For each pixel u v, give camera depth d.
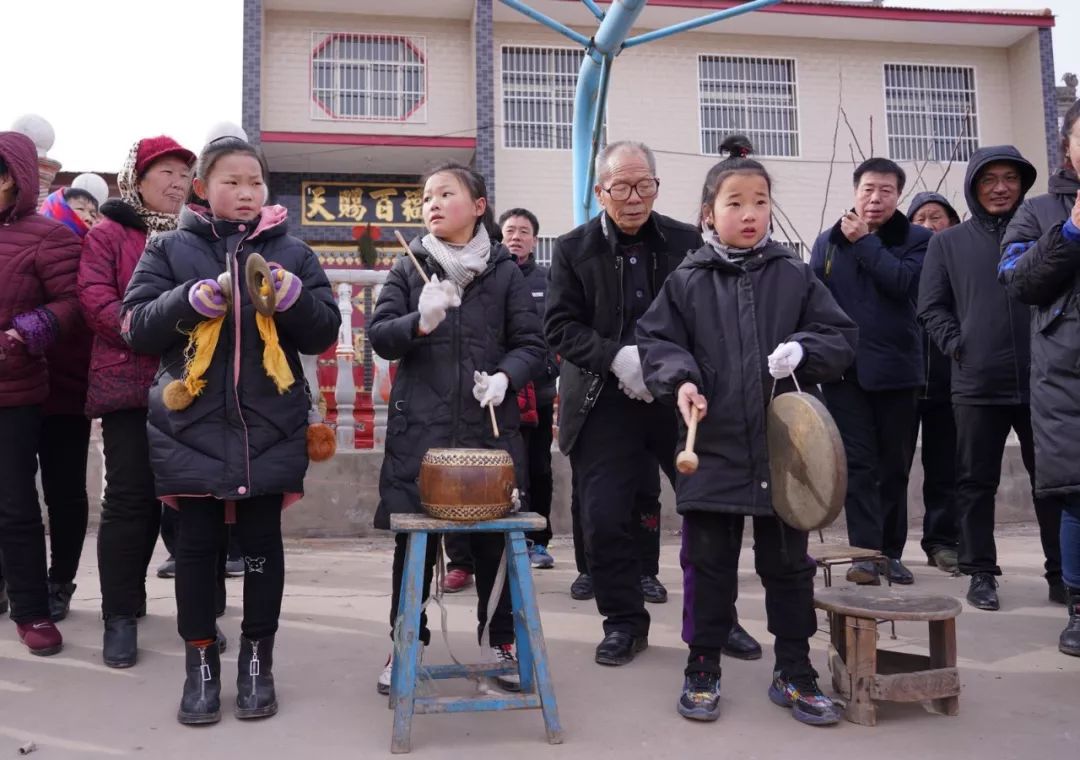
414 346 3.06
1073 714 2.84
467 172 3.15
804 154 17.16
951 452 5.11
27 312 3.36
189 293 2.68
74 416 3.81
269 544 2.88
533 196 16.28
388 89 16.34
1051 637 3.68
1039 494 3.27
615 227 3.53
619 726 2.74
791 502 2.68
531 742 2.62
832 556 4.10
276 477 2.80
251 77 15.31
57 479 3.82
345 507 5.83
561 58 16.58
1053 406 3.18
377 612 4.02
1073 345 3.11
